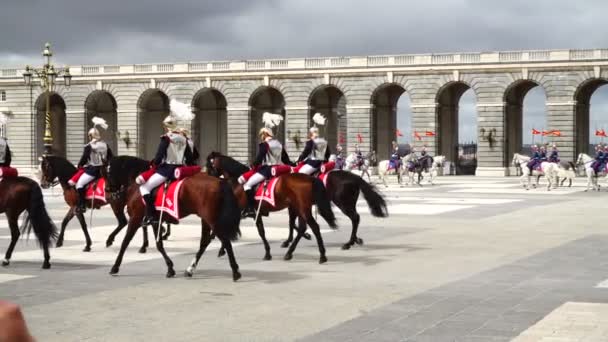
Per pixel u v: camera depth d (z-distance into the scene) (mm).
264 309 12500
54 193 54031
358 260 19188
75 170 22328
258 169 19500
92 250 21672
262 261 19141
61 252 21125
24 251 21391
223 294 14016
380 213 21219
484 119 84500
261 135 19750
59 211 37250
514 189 58312
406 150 93938
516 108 91125
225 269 17594
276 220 32188
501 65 83250
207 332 10742
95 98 99000
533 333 10344
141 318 11750
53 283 15414
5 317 2525
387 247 22047
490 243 22859
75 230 27531
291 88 90688
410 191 55719
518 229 27219
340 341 10125
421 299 13367
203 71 93000
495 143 84250
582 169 84562
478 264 18250
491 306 12625
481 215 33750
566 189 58250
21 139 98250
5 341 2512
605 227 27766
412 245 22500
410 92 86938
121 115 96062
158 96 99688
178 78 93875
